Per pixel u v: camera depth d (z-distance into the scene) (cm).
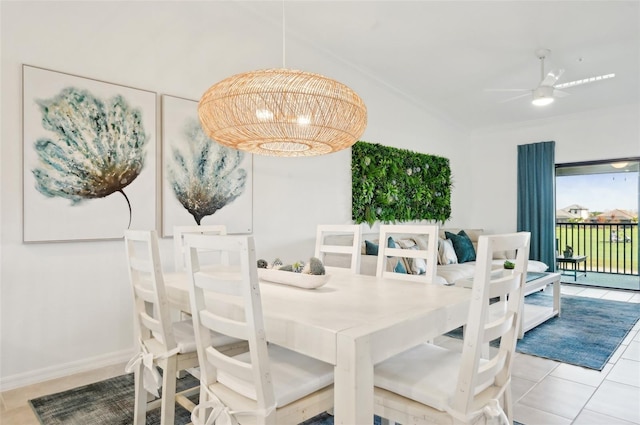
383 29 363
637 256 576
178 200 307
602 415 201
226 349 178
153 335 194
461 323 159
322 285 186
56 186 249
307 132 193
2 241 231
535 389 231
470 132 697
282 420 126
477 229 645
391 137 518
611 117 561
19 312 237
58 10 251
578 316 402
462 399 120
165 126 300
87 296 263
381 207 501
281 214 384
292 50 388
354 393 111
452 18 339
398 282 209
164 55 301
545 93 400
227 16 338
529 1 309
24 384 237
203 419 146
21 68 237
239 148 231
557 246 661
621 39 367
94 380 245
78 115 257
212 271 240
